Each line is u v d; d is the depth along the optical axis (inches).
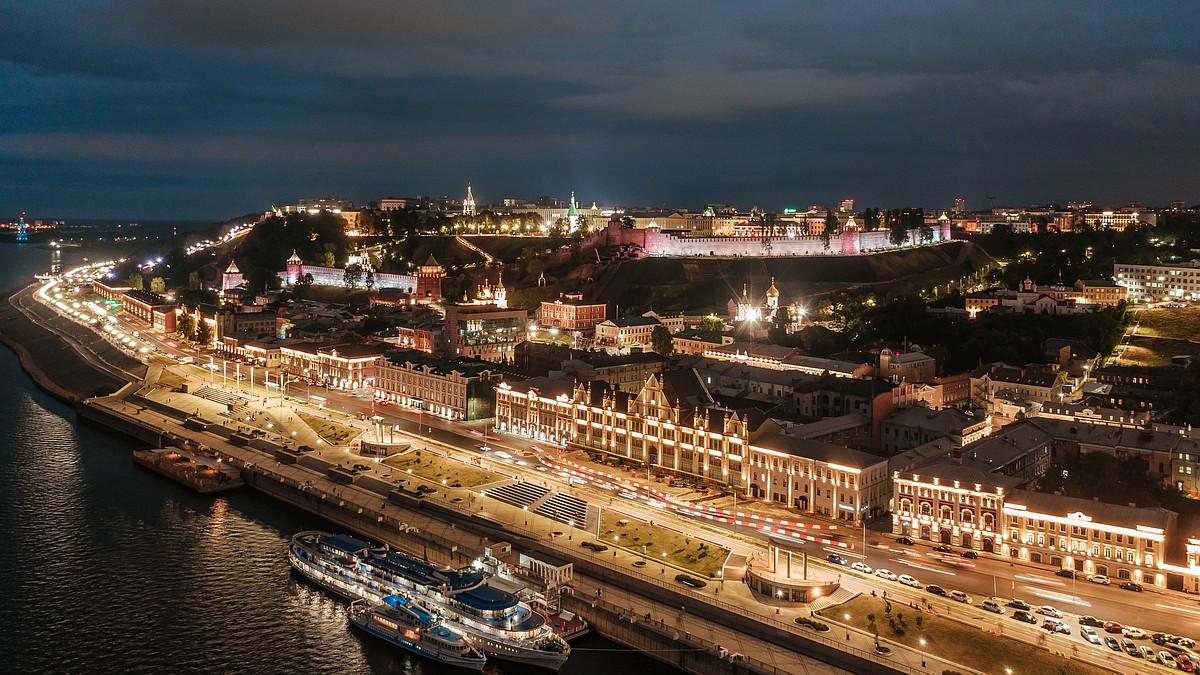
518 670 6628.9
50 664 6742.1
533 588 7421.3
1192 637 6200.8
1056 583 7140.8
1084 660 5871.1
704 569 7534.5
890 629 6373.0
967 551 7844.5
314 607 7682.1
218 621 7411.4
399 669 6737.2
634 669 6520.7
